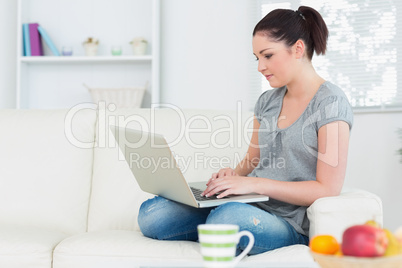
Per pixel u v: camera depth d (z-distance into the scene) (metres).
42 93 3.81
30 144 2.01
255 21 3.52
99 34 3.77
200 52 3.62
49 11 3.82
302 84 1.61
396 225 3.17
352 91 3.25
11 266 1.52
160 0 3.67
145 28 3.72
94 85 3.78
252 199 1.42
